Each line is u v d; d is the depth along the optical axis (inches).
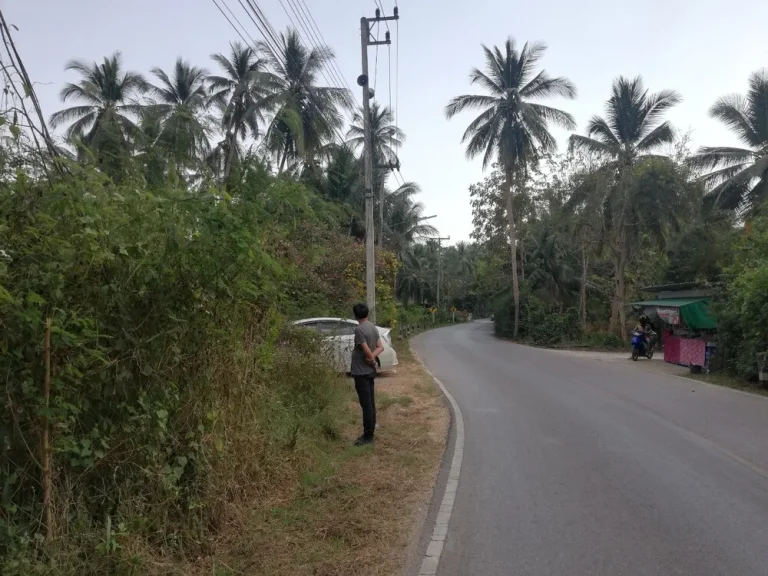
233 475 213.3
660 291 976.3
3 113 162.4
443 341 1384.1
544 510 229.0
